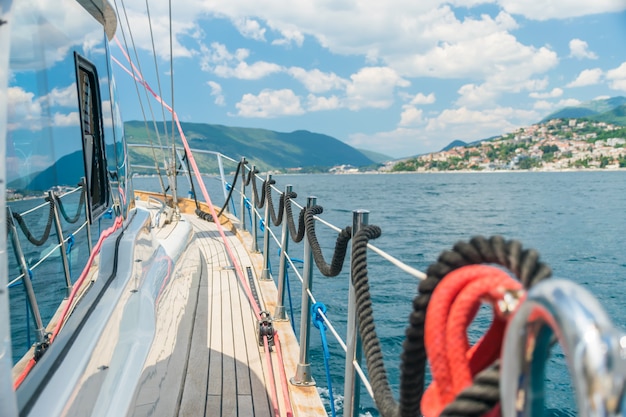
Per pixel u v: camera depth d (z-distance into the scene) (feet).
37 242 5.56
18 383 4.79
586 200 188.96
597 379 1.86
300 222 12.48
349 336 8.81
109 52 9.72
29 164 5.53
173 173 17.15
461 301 3.24
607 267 60.70
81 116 7.39
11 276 4.86
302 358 12.26
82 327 6.29
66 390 5.00
